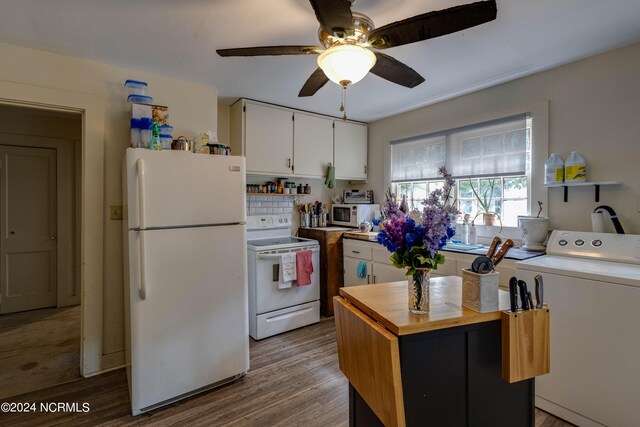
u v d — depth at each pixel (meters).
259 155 3.20
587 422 1.70
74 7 1.67
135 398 1.86
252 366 2.44
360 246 3.33
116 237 2.41
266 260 2.96
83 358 2.30
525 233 2.47
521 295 1.11
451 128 3.13
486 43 2.06
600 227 2.15
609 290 1.62
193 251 2.04
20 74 2.08
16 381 2.25
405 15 1.72
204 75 2.56
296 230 3.85
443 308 1.16
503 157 2.79
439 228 1.08
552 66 2.42
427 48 2.12
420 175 3.49
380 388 1.04
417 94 3.00
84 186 2.29
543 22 1.83
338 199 4.13
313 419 1.84
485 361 1.14
